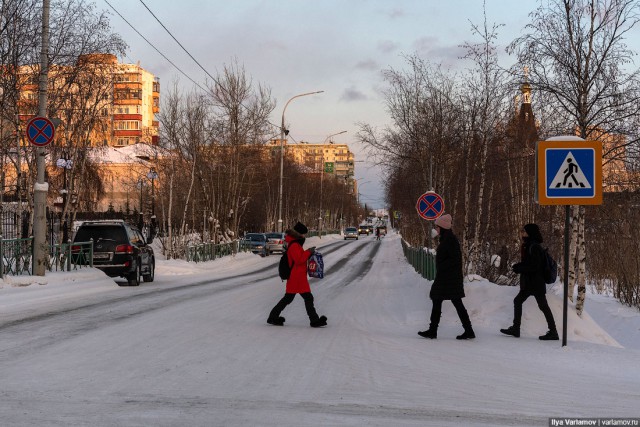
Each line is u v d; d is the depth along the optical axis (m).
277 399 5.47
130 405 5.11
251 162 42.72
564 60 12.59
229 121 40.38
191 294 16.62
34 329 9.36
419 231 35.53
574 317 10.94
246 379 6.26
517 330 10.19
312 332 10.01
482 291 12.40
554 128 13.83
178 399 5.36
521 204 25.27
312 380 6.31
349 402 5.44
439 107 23.08
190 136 37.81
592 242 24.89
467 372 7.06
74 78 21.48
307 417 4.89
